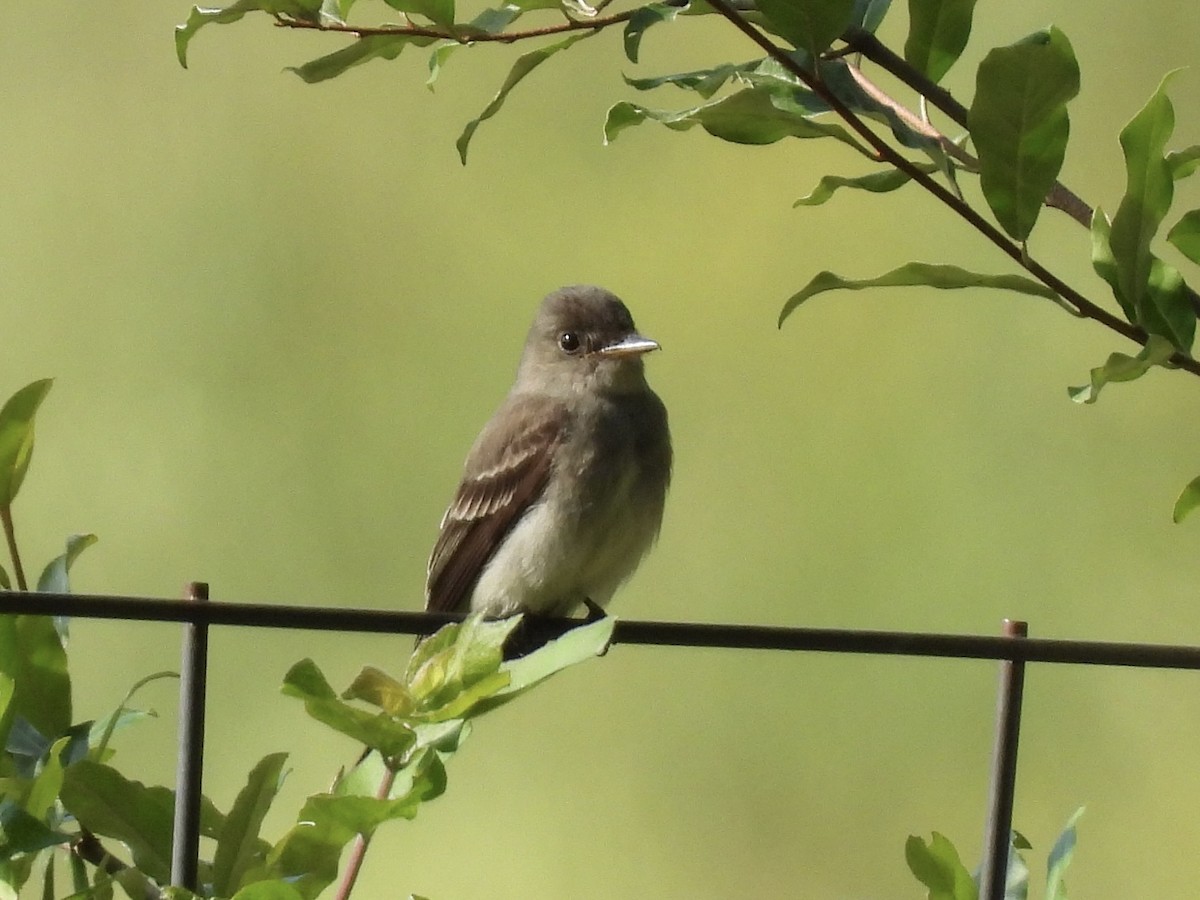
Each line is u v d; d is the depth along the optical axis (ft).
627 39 17.07
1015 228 15.58
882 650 15.75
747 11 16.79
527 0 17.07
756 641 15.89
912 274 15.84
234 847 15.01
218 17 16.65
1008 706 15.89
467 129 17.58
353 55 17.26
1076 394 15.33
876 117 16.34
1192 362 15.57
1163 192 15.52
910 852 16.35
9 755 15.76
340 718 14.12
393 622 15.33
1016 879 16.74
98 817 15.17
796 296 16.06
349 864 14.62
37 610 14.67
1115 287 15.67
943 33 17.06
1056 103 15.25
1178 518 17.70
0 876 14.89
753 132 16.38
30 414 15.96
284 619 15.16
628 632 15.88
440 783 14.12
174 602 14.97
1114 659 15.74
